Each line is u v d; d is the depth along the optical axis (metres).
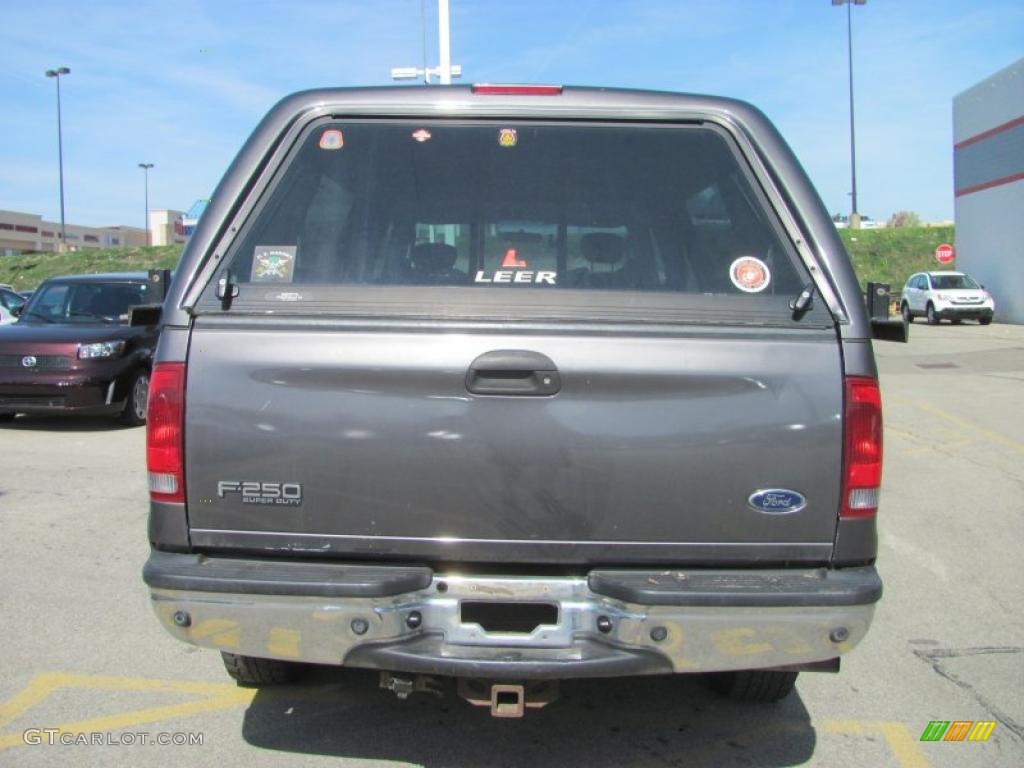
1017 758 3.55
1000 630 4.83
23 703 3.92
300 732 3.69
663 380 2.84
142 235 110.69
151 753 3.51
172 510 2.92
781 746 3.64
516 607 2.96
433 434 2.85
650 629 2.78
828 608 2.78
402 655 2.84
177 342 2.93
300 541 2.90
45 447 9.62
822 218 3.08
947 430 10.44
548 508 2.86
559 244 3.23
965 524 6.77
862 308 2.95
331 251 3.17
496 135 3.32
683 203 3.23
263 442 2.88
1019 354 18.75
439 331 2.88
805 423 2.86
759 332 2.90
